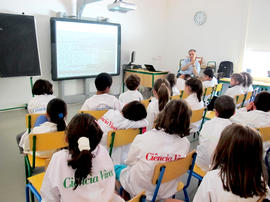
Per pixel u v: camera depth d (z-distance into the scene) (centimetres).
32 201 185
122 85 644
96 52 546
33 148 171
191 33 670
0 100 434
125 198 158
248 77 382
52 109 181
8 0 412
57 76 488
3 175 234
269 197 100
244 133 94
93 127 102
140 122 191
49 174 98
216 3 606
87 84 550
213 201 99
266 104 205
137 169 140
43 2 456
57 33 469
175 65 727
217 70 625
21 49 407
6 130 349
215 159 104
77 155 95
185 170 148
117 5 457
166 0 708
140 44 670
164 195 145
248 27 561
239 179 92
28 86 463
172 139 137
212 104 338
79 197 99
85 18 521
